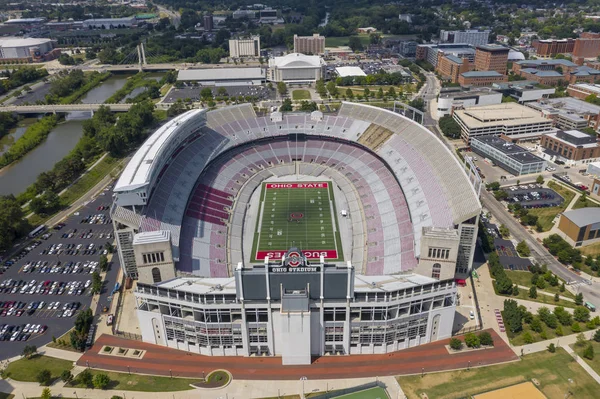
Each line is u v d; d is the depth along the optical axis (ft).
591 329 437.17
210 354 414.62
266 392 372.38
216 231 593.01
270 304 388.16
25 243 605.31
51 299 496.23
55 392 373.20
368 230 591.78
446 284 405.18
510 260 554.87
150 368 399.03
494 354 405.80
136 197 516.73
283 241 589.32
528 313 445.78
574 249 550.77
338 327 400.06
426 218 542.57
